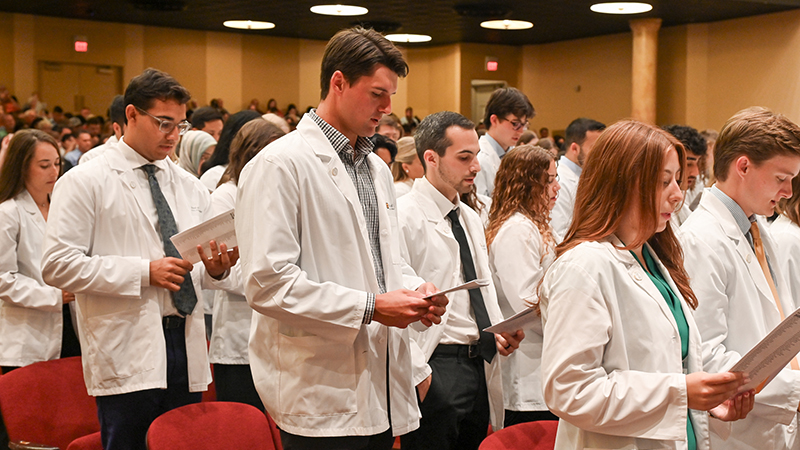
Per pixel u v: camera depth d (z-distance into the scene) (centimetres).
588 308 149
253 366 206
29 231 312
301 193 189
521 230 281
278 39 1508
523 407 286
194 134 482
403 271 239
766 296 207
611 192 157
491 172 433
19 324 310
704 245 203
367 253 198
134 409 243
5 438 155
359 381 197
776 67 1148
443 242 271
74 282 232
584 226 161
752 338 203
